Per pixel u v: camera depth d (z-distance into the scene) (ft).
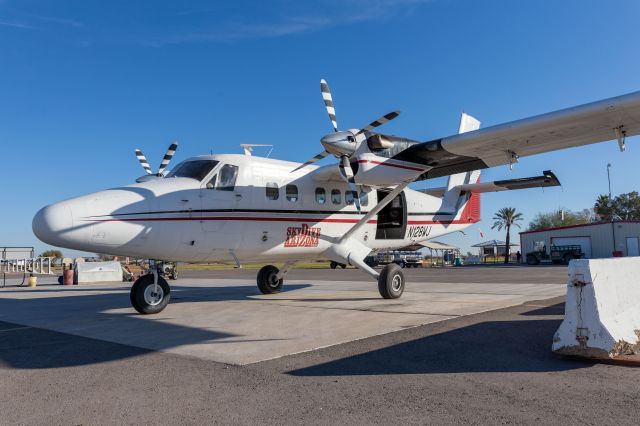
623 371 14.73
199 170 31.89
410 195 44.16
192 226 30.12
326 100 33.27
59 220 25.96
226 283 64.80
